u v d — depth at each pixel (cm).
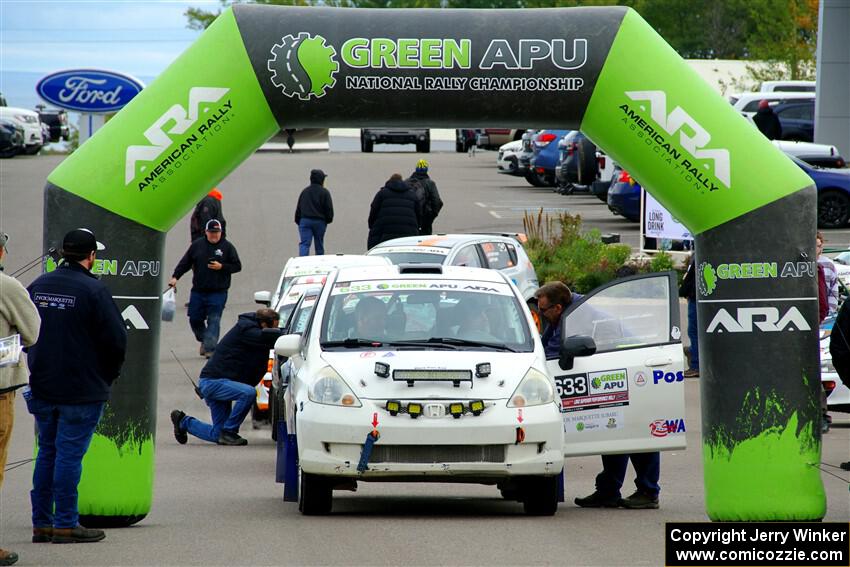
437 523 3106
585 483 4069
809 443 3020
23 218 10606
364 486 4047
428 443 3031
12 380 2681
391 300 3438
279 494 3681
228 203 11819
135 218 3077
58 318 2831
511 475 3072
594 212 11119
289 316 5116
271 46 3031
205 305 6619
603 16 3050
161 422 5300
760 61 18675
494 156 17150
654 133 3025
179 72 3055
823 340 4978
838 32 12362
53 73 5034
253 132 3102
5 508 3472
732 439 3022
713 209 3014
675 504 3553
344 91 3047
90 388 2844
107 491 3088
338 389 3084
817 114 12469
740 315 3012
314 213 8431
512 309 3453
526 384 3117
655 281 3444
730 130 3002
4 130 15700
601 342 3453
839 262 6856
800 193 2988
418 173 8581
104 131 3080
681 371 3403
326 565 2586
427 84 3036
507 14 3077
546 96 3047
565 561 2634
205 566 2586
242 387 4741
